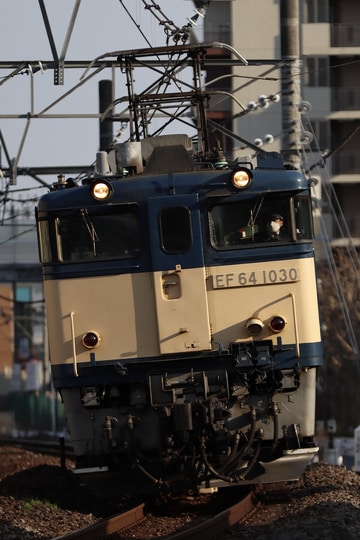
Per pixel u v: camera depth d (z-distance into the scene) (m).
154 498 42.25
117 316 36.50
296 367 36.19
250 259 36.53
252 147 52.97
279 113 117.31
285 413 36.62
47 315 36.94
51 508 40.94
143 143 41.41
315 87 131.50
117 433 36.81
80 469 36.69
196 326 36.06
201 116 46.38
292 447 36.69
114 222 36.91
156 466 37.03
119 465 37.03
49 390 155.12
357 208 133.62
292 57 58.84
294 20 59.03
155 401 36.00
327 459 66.38
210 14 118.75
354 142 133.88
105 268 36.69
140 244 36.72
